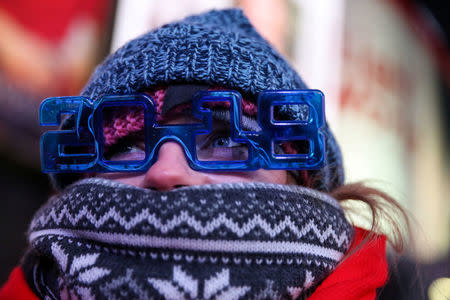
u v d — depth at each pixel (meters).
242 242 0.66
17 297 0.80
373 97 3.16
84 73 1.91
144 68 0.76
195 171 0.72
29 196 1.96
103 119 0.77
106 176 0.79
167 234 0.65
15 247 1.88
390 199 0.91
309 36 2.59
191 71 0.74
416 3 4.09
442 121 4.11
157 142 0.72
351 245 0.84
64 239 0.73
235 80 0.75
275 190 0.71
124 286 0.64
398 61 3.62
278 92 0.74
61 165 0.78
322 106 0.74
